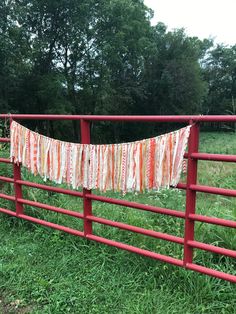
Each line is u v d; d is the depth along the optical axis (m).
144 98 42.22
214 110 56.16
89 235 4.37
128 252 4.20
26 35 30.08
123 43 35.34
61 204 5.71
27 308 3.50
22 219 5.30
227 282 3.53
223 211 4.96
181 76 41.53
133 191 3.74
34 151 4.60
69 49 34.12
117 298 3.53
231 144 7.57
